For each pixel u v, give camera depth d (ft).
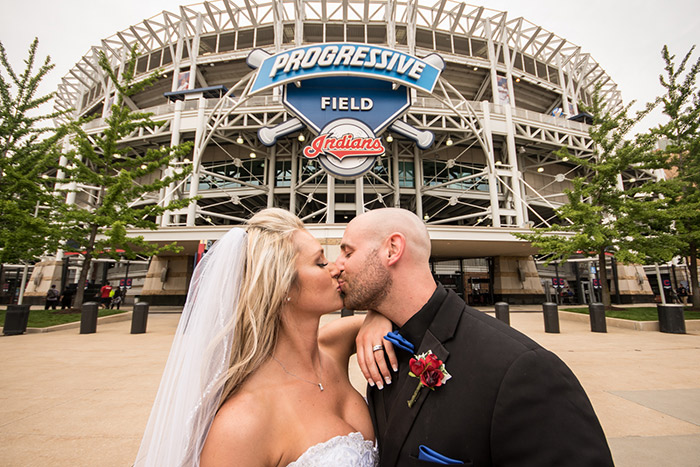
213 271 3.25
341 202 91.76
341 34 93.15
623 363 17.61
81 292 40.27
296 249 3.23
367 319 3.98
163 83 98.63
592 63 109.60
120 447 8.32
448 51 99.45
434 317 3.27
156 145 86.89
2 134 38.40
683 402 11.53
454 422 2.76
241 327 2.96
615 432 9.14
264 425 2.57
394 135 82.89
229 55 90.02
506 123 80.64
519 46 101.76
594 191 42.65
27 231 34.94
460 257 81.00
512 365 2.62
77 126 41.04
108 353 20.74
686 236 40.78
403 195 89.04
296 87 57.21
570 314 40.45
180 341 3.45
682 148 41.27
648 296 76.48
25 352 21.07
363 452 3.02
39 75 39.73
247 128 77.15
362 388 12.78
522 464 2.37
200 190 83.66
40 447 8.32
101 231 41.63
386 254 3.43
